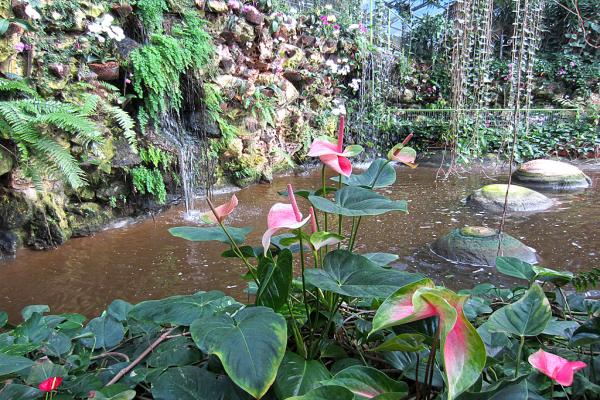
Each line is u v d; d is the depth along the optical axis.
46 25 3.79
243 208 4.66
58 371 0.89
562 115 7.85
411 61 8.91
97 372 0.96
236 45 5.73
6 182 3.36
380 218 4.09
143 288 2.75
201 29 5.04
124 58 4.38
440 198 4.89
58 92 3.84
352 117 7.88
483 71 5.86
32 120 3.25
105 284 2.81
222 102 5.40
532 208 4.34
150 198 4.45
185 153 4.87
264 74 6.20
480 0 5.56
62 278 2.92
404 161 1.22
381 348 0.83
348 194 1.00
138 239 3.72
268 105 5.98
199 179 5.19
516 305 0.87
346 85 8.09
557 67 8.54
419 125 8.02
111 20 4.11
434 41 9.11
